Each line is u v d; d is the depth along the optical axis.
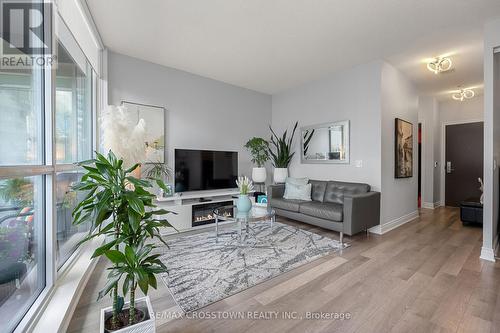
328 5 2.31
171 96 3.87
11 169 1.15
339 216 3.03
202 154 4.06
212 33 2.82
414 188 4.46
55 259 1.69
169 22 2.60
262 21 2.58
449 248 2.86
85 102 2.71
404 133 4.08
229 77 4.32
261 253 2.71
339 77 4.07
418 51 3.27
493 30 2.52
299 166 4.81
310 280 2.10
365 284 2.03
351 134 3.89
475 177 5.29
